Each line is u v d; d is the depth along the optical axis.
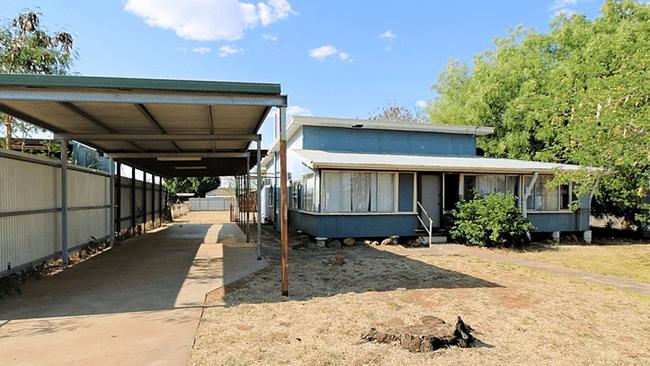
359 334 4.95
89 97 5.91
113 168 13.08
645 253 12.66
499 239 13.08
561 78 16.47
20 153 7.71
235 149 13.62
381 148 16.50
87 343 4.55
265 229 20.03
